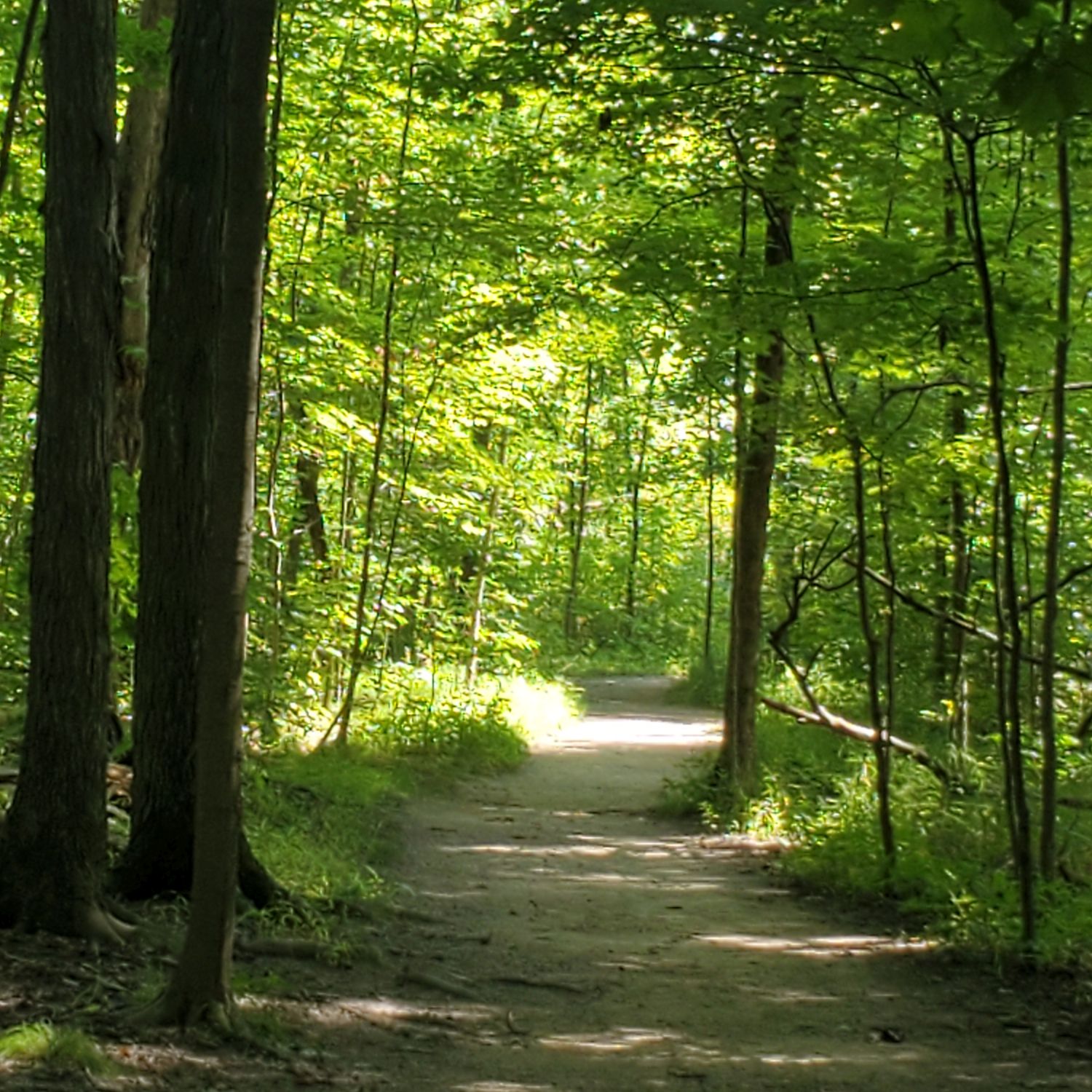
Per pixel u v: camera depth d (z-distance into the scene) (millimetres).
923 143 11547
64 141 6879
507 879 10891
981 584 15742
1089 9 4027
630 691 32469
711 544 30438
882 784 10609
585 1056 6121
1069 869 9758
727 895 10555
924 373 12258
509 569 24016
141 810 8164
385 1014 6523
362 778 13750
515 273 14969
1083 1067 6129
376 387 18266
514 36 9719
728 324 10000
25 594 12773
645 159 11070
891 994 7523
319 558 19547
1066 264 8477
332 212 17125
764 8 8328
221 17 8312
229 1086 5082
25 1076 4797
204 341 8273
